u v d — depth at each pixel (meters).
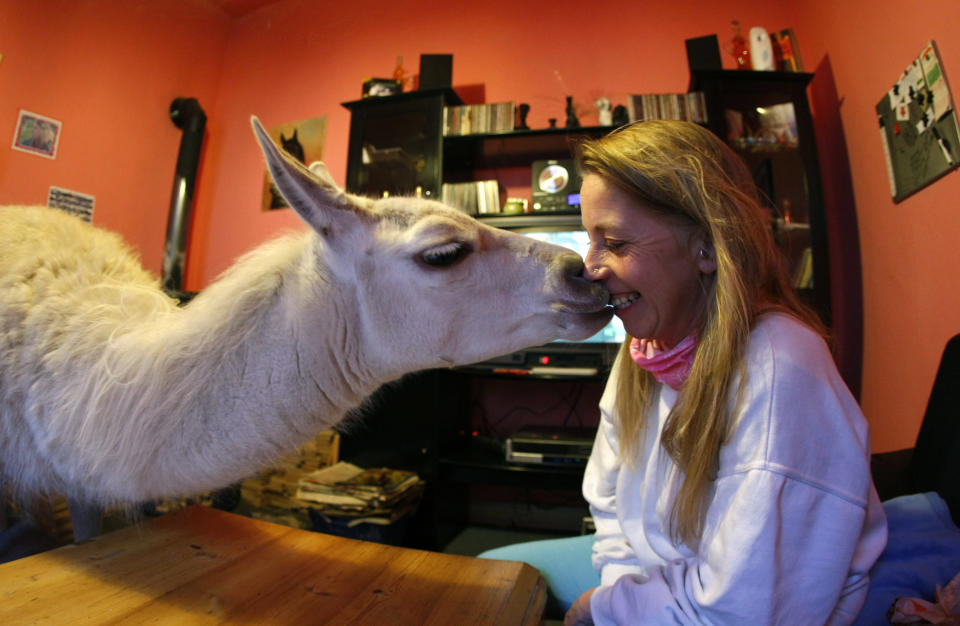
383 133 3.98
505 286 1.28
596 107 3.81
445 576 1.03
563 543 1.62
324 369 1.21
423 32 4.61
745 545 0.78
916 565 0.97
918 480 1.54
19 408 1.22
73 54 4.23
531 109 4.19
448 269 1.24
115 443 1.09
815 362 0.88
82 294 1.29
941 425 1.50
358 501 2.79
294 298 1.19
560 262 1.28
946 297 2.36
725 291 0.92
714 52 3.54
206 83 5.28
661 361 1.11
